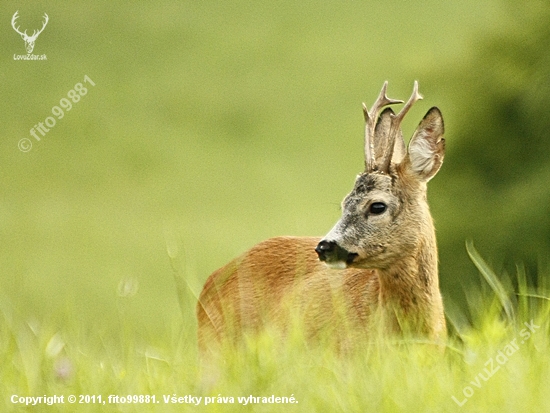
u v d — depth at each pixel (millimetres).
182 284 6520
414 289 6895
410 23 54188
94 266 28984
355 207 6895
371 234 6824
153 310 14375
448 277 16719
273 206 36062
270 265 7457
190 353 6273
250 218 34250
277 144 43625
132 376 5910
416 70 19984
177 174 39906
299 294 7047
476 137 18531
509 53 19078
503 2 19672
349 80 49312
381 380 5523
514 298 6777
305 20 56344
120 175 39875
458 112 18969
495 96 18781
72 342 6418
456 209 17672
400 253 6863
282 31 54719
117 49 50500
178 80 48625
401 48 51688
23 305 7496
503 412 5172
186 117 45750
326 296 6934
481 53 19344
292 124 45625
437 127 7051
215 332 7426
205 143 43562
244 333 6812
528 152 18203
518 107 18578
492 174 18250
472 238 17031
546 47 18781
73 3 53469
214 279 7688
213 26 55000
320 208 35594
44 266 28953
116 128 44031
